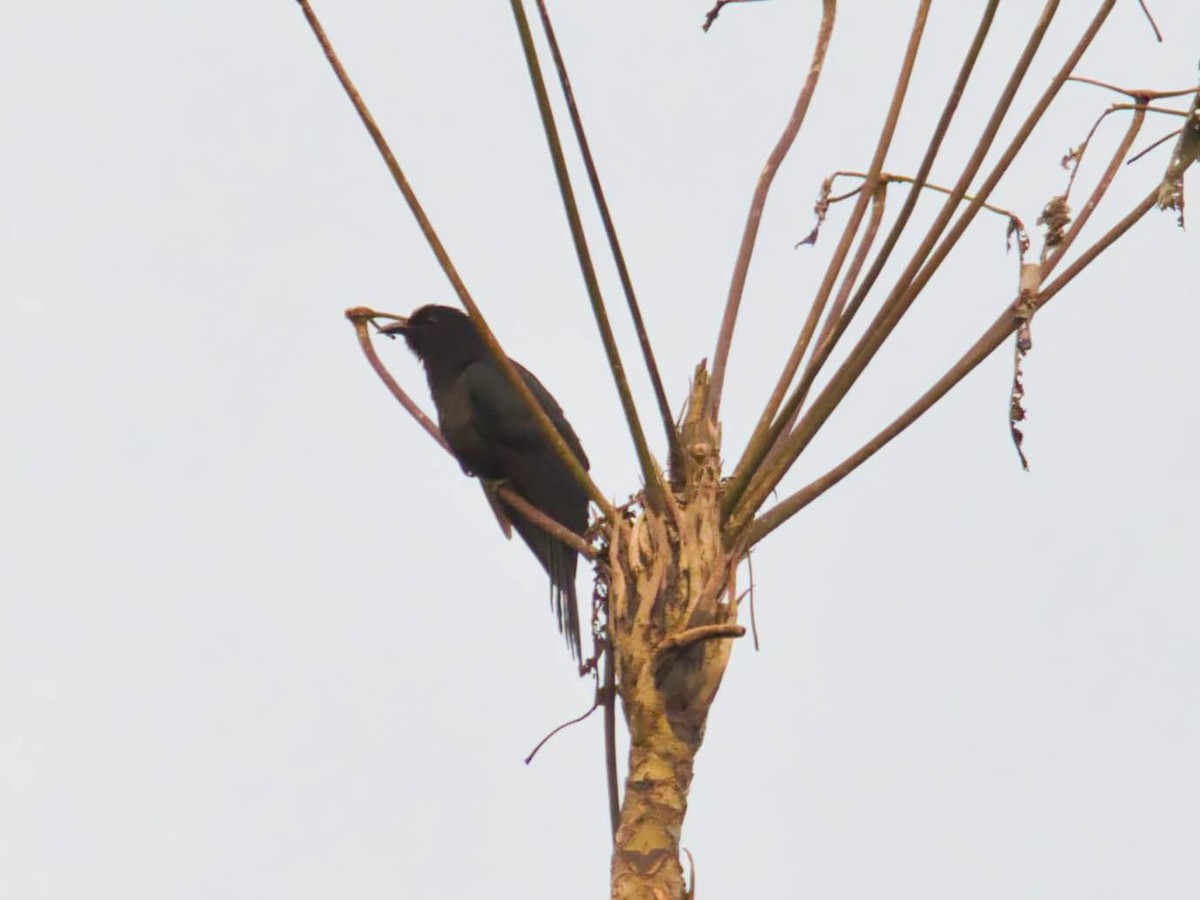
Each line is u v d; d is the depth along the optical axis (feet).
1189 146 35.42
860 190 39.55
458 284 31.73
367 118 31.55
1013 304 35.63
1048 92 33.24
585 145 30.78
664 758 31.48
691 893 31.07
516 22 29.78
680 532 32.48
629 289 31.83
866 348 33.32
